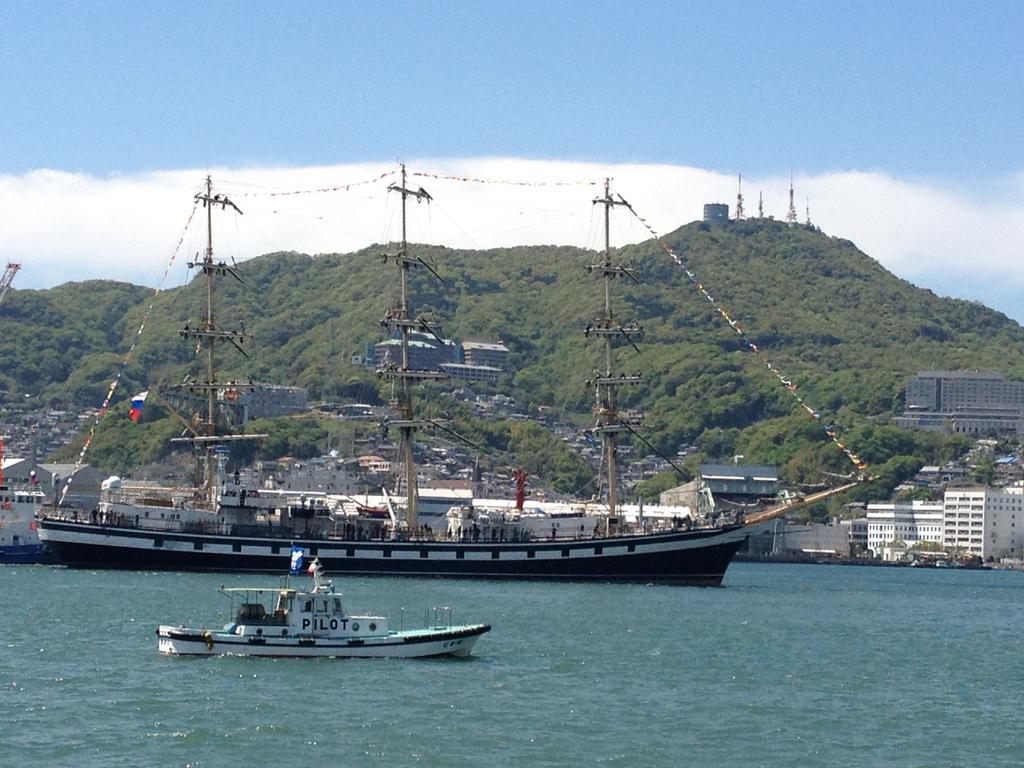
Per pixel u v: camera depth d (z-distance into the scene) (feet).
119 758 289.53
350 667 385.29
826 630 545.85
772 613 606.96
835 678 412.98
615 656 434.30
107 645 420.77
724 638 495.41
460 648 413.59
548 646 448.24
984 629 597.93
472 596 605.31
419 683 367.25
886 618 625.41
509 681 377.50
